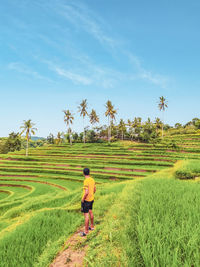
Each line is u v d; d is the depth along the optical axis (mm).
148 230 3762
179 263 2732
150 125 93375
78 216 7949
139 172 34844
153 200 6723
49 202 14688
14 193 28422
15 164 51562
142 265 2988
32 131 61812
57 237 5652
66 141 100438
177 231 3707
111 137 100312
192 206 5551
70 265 3842
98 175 34031
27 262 4484
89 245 4387
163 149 52719
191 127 96500
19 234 5906
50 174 40125
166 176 17906
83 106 83250
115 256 3426
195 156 41750
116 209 6793
